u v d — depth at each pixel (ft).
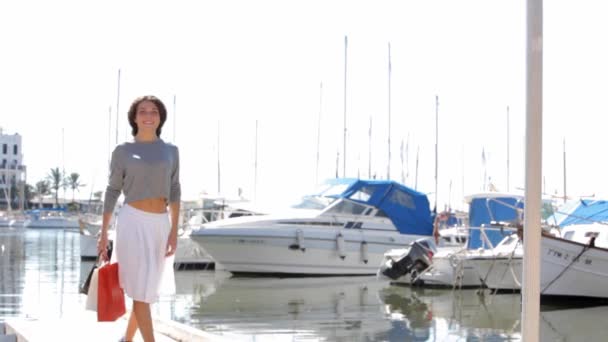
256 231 87.10
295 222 89.20
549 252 64.39
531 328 13.70
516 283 71.97
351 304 61.21
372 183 92.68
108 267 17.35
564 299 64.80
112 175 17.28
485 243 81.71
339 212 90.74
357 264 90.43
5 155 408.26
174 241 17.72
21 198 358.02
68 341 20.45
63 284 70.54
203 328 46.14
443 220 120.78
